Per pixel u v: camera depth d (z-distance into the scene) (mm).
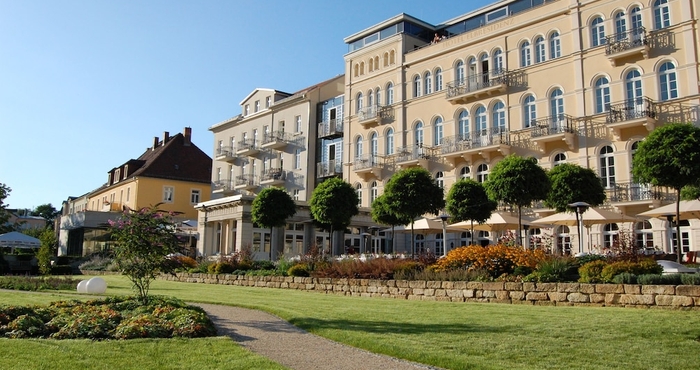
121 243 11984
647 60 25719
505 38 31469
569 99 28328
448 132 33562
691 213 19750
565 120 28016
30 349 7371
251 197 34938
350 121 39938
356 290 17641
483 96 32031
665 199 24172
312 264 21703
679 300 11234
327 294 17891
